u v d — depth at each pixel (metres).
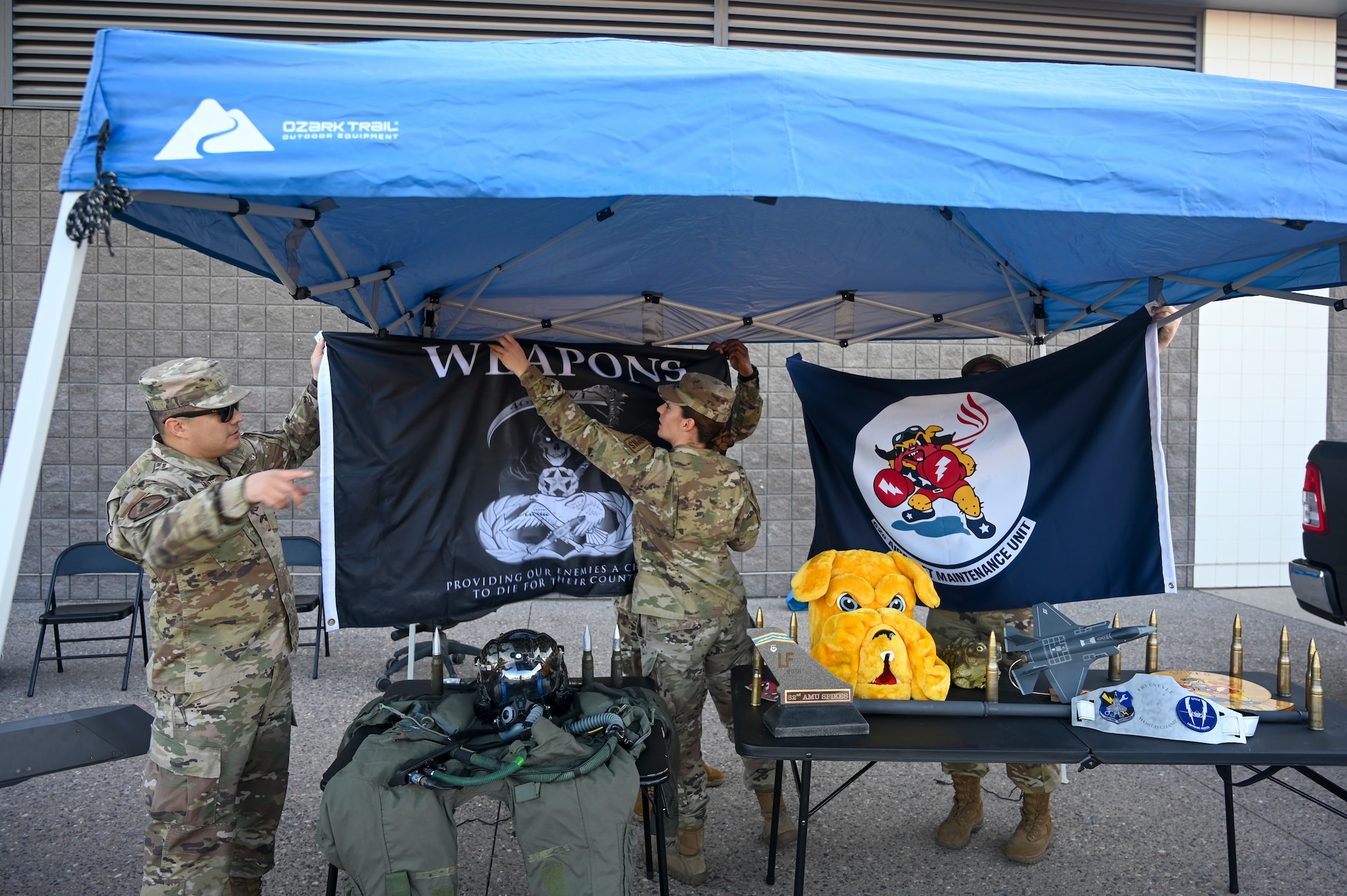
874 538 3.94
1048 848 3.53
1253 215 2.23
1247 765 2.48
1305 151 2.27
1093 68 2.97
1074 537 3.63
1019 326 4.76
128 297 7.20
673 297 4.27
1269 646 6.36
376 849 2.17
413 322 4.16
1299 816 3.82
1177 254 3.65
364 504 3.26
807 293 4.36
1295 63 8.04
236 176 1.85
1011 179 2.14
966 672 3.09
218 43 1.89
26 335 7.12
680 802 3.22
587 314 4.21
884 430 3.93
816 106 2.07
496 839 3.43
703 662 3.32
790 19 7.47
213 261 7.27
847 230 3.46
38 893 3.12
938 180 2.11
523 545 3.54
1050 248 3.75
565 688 2.74
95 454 7.21
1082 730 2.66
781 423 7.77
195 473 2.57
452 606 3.40
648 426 3.85
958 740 2.59
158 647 2.50
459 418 3.43
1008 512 3.73
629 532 3.70
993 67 2.74
